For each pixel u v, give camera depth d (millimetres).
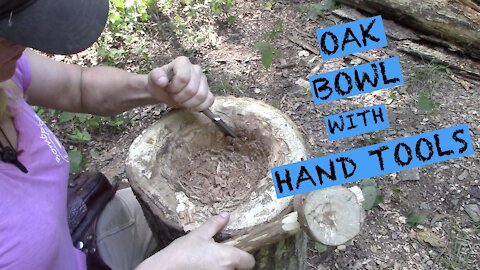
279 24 1435
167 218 678
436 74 1281
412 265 964
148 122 1267
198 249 604
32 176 534
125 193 834
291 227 621
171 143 757
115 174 1157
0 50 454
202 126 777
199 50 1419
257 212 662
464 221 1015
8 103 549
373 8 1422
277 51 1383
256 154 771
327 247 991
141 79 738
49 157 572
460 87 1258
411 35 1368
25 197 512
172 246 614
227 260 600
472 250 972
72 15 453
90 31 472
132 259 780
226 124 755
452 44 1321
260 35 1441
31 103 746
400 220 1025
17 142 542
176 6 1545
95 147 1232
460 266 951
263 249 694
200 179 760
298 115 1236
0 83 513
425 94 1201
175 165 760
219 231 646
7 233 482
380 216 1034
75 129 1257
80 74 766
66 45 459
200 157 786
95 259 702
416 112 1206
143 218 814
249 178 754
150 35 1472
